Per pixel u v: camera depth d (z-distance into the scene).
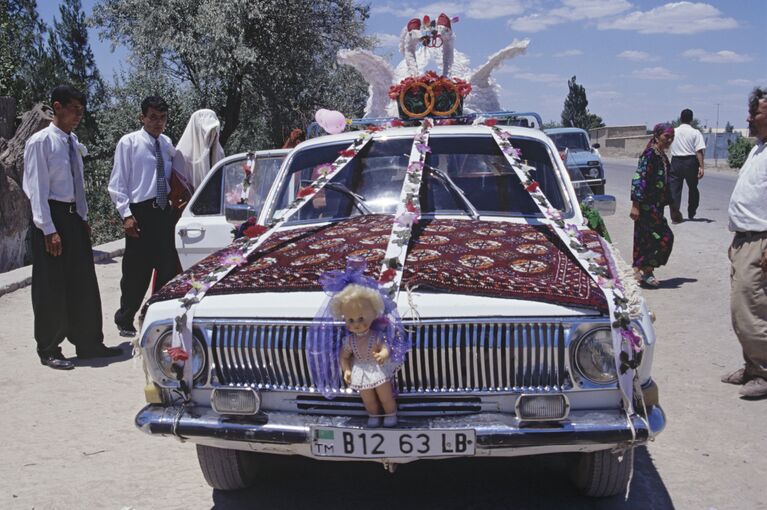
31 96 18.69
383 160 4.99
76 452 4.73
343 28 24.61
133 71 22.91
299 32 23.55
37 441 4.91
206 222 6.65
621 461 3.64
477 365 3.26
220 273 3.77
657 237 8.68
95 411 5.43
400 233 3.93
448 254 3.82
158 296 3.68
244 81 23.81
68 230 6.43
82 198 6.55
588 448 3.25
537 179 4.81
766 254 5.01
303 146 5.32
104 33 23.61
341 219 4.69
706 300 8.19
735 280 5.27
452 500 3.97
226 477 3.98
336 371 3.30
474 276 3.49
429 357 3.27
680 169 14.74
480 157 4.89
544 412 3.18
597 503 3.88
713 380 5.67
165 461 4.59
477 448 3.18
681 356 6.27
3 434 5.03
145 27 22.19
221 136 24.30
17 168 11.73
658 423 3.29
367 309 3.15
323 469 4.40
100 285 9.97
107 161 20.30
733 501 3.88
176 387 3.49
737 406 5.16
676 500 3.89
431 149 4.96
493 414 3.29
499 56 7.73
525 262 3.72
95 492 4.19
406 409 3.34
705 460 4.35
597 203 5.00
